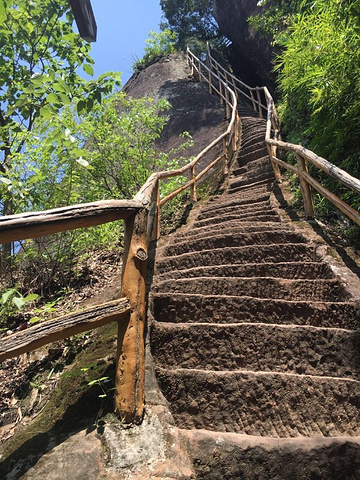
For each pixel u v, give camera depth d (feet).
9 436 5.84
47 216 4.48
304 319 7.32
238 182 19.75
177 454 4.45
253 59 37.50
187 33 52.85
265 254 10.16
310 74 11.80
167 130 34.63
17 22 11.24
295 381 5.58
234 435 4.79
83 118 16.47
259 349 6.52
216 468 4.45
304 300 8.19
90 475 4.11
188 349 6.66
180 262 10.62
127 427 4.78
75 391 5.84
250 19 28.73
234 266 9.48
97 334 7.80
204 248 11.46
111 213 5.51
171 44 50.98
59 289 12.05
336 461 4.43
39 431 5.31
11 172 10.57
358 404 5.39
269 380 5.63
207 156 27.14
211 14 51.24
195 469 4.45
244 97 42.29
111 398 5.37
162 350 6.68
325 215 12.39
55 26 11.84
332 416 5.32
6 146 11.23
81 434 4.82
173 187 18.31
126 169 17.81
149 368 5.92
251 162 21.45
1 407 6.84
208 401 5.64
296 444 4.57
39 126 12.25
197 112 35.17
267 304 7.51
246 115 34.32
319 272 8.98
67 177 13.07
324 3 11.13
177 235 13.50
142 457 4.34
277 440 4.67
